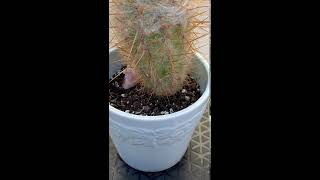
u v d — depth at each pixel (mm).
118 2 761
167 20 730
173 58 780
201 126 1025
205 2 923
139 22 739
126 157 910
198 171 929
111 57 906
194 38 827
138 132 795
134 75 888
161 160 883
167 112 853
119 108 867
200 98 823
